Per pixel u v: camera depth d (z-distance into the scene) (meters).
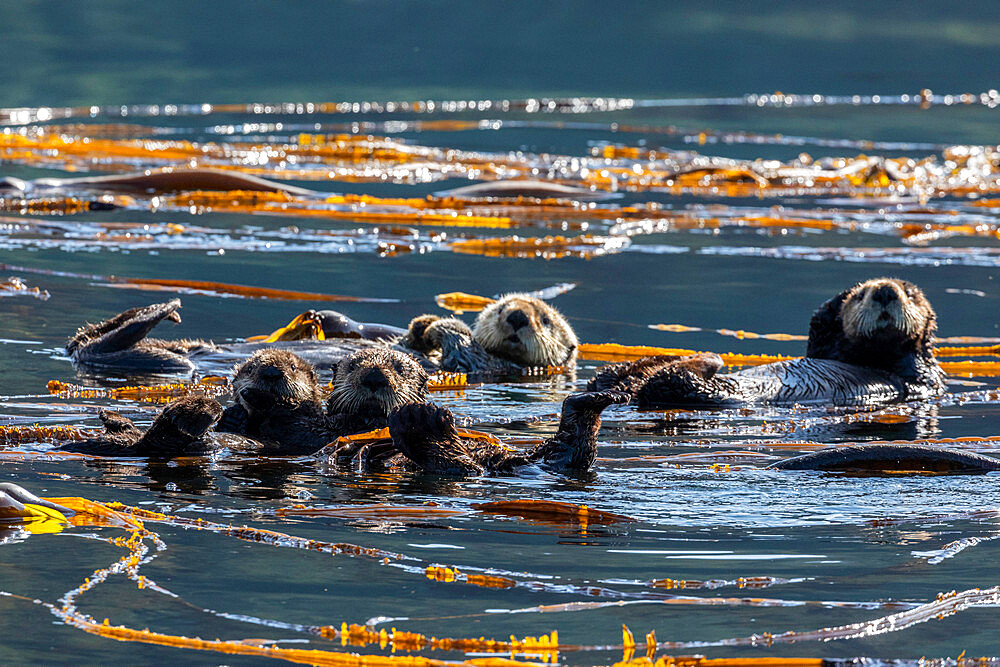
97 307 32.31
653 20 176.50
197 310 32.94
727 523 15.77
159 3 169.62
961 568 13.94
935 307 35.88
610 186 63.34
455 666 11.13
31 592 12.78
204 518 15.62
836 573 13.77
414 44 161.12
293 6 176.50
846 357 27.64
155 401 23.22
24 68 123.56
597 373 25.92
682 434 21.88
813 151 81.56
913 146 84.81
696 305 36.03
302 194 56.44
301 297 35.16
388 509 16.11
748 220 52.56
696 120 101.12
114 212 50.59
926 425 23.02
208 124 91.50
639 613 12.52
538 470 18.42
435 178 66.25
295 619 12.23
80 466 18.17
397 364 21.34
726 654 11.50
